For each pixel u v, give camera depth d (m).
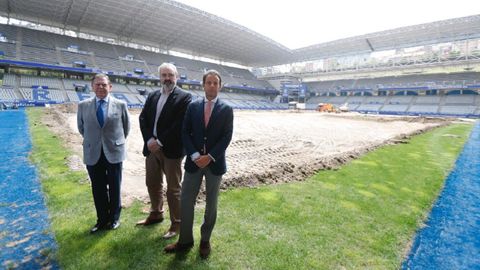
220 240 3.97
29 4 40.09
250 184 6.45
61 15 44.38
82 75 46.41
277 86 80.31
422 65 60.25
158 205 4.46
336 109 56.81
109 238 3.98
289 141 14.29
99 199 4.15
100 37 57.56
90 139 4.13
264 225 4.43
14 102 32.19
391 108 59.91
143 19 46.62
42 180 6.24
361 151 10.47
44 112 24.70
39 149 9.32
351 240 4.04
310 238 4.06
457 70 60.31
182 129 3.81
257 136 16.23
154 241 3.94
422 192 6.16
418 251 3.85
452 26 51.19
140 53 58.31
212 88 3.72
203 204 5.30
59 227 4.25
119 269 3.30
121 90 48.75
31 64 39.81
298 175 7.24
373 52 67.44
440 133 18.59
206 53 70.94
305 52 71.69
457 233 4.38
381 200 5.62
